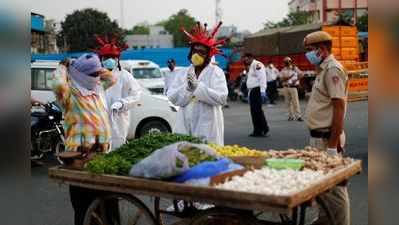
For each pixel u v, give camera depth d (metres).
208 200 3.75
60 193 7.84
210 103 6.20
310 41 5.21
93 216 4.78
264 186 3.75
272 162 4.39
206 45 6.12
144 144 4.86
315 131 5.29
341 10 44.50
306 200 3.63
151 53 30.94
